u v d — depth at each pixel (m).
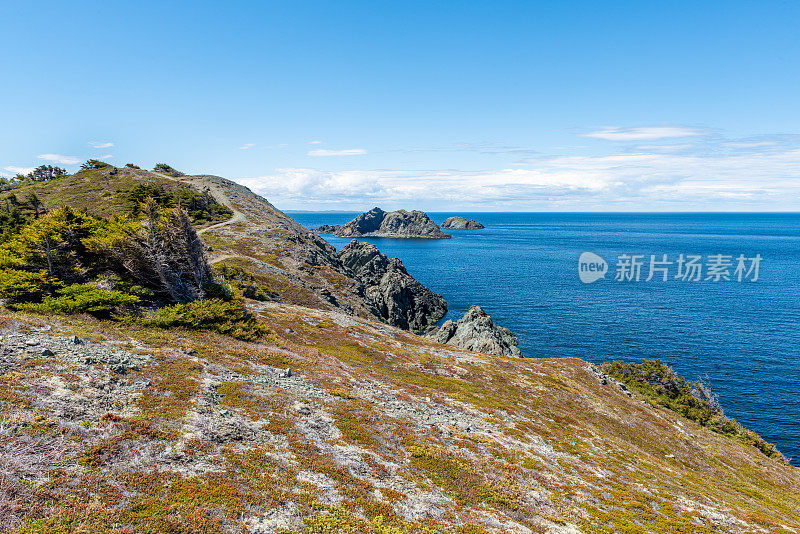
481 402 38.72
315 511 13.97
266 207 164.88
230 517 12.49
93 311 29.28
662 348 86.94
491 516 17.03
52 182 140.75
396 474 18.27
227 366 26.03
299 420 20.56
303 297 80.06
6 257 33.09
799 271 169.88
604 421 46.88
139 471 13.41
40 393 16.11
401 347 56.12
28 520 10.48
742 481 41.47
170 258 39.12
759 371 75.62
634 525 19.19
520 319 108.50
